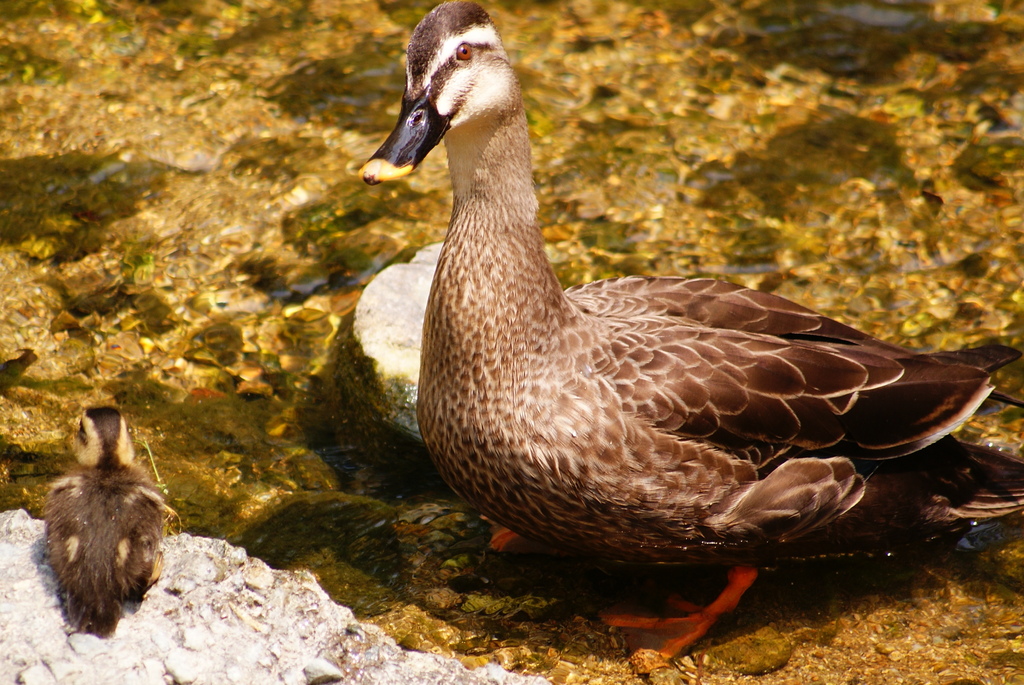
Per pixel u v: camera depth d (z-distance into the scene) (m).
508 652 8.50
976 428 10.66
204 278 12.68
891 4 17.72
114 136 14.89
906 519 8.93
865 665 8.39
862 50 16.78
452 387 8.56
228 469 10.27
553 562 9.45
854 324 12.04
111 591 7.43
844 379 8.56
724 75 16.41
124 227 13.35
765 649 8.55
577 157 14.73
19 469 10.09
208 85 16.06
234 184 14.19
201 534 9.55
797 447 8.47
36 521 8.38
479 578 9.25
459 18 8.20
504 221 8.35
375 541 9.58
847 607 8.96
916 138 14.98
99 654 7.24
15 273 12.52
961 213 13.65
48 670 7.11
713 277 12.73
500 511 8.84
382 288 11.35
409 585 9.15
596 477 8.23
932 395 8.70
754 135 15.20
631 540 8.66
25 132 14.90
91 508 7.58
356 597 9.01
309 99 15.82
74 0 17.73
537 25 17.59
